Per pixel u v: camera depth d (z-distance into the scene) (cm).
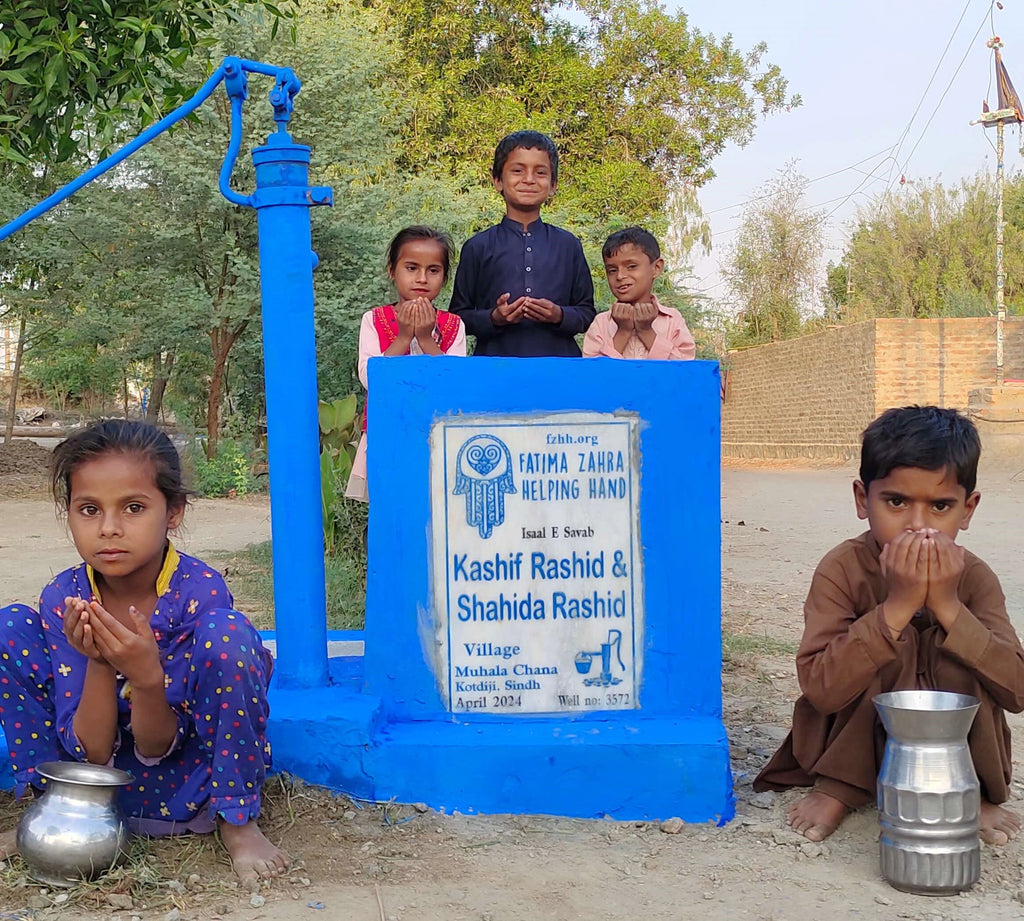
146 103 730
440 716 322
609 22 2752
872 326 2230
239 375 1816
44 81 689
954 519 288
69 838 250
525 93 2634
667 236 2148
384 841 284
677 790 304
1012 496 1385
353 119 1644
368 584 322
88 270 1667
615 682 322
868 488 296
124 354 1764
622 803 305
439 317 394
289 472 333
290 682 336
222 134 1527
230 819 265
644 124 2695
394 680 323
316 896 251
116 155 354
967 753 262
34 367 2573
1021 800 328
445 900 250
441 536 319
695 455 321
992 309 2553
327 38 1620
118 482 259
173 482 269
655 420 320
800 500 1417
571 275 436
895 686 295
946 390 2205
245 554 848
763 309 3681
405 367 316
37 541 983
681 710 323
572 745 305
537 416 318
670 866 273
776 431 2923
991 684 285
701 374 320
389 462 318
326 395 1617
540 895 254
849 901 253
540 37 2725
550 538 320
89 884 251
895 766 262
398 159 2405
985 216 3016
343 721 306
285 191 332
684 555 321
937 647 294
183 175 1475
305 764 308
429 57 2522
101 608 244
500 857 277
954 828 256
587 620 321
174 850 272
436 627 321
